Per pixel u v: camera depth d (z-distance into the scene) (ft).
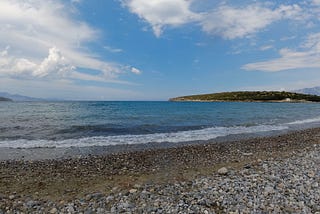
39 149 49.49
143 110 187.11
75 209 21.75
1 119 106.11
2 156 43.60
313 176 29.50
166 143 56.44
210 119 113.50
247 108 230.07
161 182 29.22
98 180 30.32
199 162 38.86
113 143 56.08
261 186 26.23
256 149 48.62
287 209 20.90
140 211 20.92
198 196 23.79
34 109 191.93
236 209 20.95
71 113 146.10
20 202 23.48
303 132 71.97
